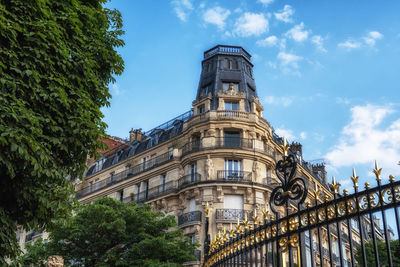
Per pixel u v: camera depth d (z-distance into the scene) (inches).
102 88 491.2
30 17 414.6
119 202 1047.0
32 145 355.3
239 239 351.6
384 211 240.5
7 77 373.4
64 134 412.5
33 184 397.4
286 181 322.3
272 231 316.2
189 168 1510.8
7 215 385.7
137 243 962.1
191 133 1552.7
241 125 1509.6
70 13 451.2
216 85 1652.3
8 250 371.2
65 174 450.6
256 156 1473.9
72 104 424.5
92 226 964.0
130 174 1744.6
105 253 970.7
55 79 405.7
